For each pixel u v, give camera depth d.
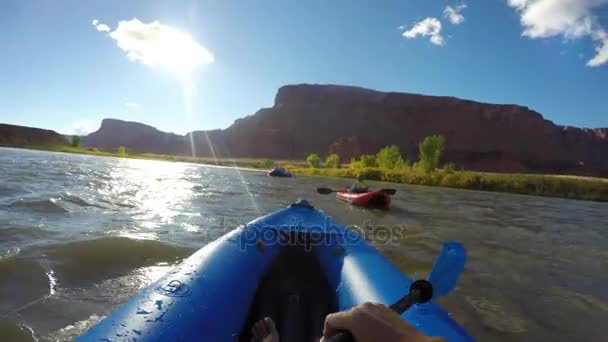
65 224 6.50
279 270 3.87
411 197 17.05
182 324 2.19
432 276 1.50
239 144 139.88
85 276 4.17
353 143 117.25
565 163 121.25
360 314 0.60
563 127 135.12
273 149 131.75
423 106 127.88
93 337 2.00
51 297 3.61
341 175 39.12
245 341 2.71
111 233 6.00
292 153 130.38
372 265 3.41
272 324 2.03
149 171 27.73
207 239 6.05
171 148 158.00
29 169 19.41
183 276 2.81
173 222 7.39
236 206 10.35
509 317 3.89
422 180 31.73
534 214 13.83
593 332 3.67
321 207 11.09
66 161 33.56
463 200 17.48
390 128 127.38
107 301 3.61
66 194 10.30
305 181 26.16
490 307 4.11
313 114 136.38
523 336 3.49
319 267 3.96
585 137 132.38
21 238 5.36
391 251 6.06
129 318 2.19
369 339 0.56
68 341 2.90
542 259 6.46
